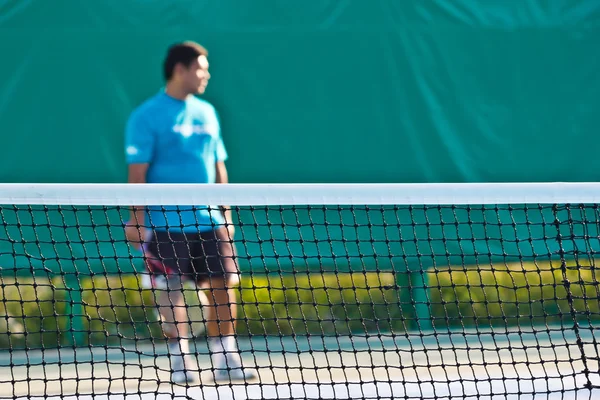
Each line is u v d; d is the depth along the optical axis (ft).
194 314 56.80
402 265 81.97
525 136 82.74
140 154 55.42
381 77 81.41
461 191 43.68
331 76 81.00
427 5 81.56
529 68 82.74
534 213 83.05
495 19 82.43
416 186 43.39
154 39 79.05
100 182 78.74
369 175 81.46
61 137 78.33
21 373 61.36
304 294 80.79
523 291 83.10
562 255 46.11
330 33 80.84
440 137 81.82
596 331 76.38
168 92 56.59
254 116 80.33
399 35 81.41
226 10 79.92
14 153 77.87
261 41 80.33
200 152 56.59
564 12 83.25
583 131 83.25
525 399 49.80
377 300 82.02
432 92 81.71
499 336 74.69
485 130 82.28
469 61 82.12
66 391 53.31
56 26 78.13
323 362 62.54
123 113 78.74
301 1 80.59
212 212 55.52
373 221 81.30
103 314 77.82
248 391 50.49
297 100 80.74
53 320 76.95
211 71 79.87
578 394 50.80
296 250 80.23
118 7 78.69
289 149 80.79
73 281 77.46
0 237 76.07
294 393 50.11
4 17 77.56
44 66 78.07
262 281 80.02
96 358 66.80
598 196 43.98
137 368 62.18
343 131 81.15
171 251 54.70
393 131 81.56
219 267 55.52
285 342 72.95
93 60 78.59
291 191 43.11
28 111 77.92
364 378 55.93
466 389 52.16
